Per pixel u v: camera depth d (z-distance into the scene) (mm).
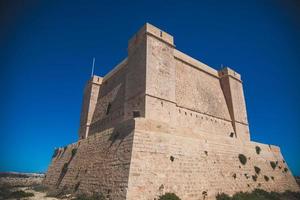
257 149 32500
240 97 40938
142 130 20125
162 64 27812
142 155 18594
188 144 22688
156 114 24734
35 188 32406
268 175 30812
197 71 36938
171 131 23031
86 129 39750
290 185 33156
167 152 20328
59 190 25609
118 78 36531
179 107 29859
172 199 17078
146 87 24953
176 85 31172
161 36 29250
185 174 20203
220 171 23906
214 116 34688
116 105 33594
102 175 19969
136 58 28594
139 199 16188
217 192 21766
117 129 22359
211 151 24859
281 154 37125
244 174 26938
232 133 36062
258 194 25406
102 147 23172
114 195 16797
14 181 39906
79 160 26766
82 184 22297
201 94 34719
